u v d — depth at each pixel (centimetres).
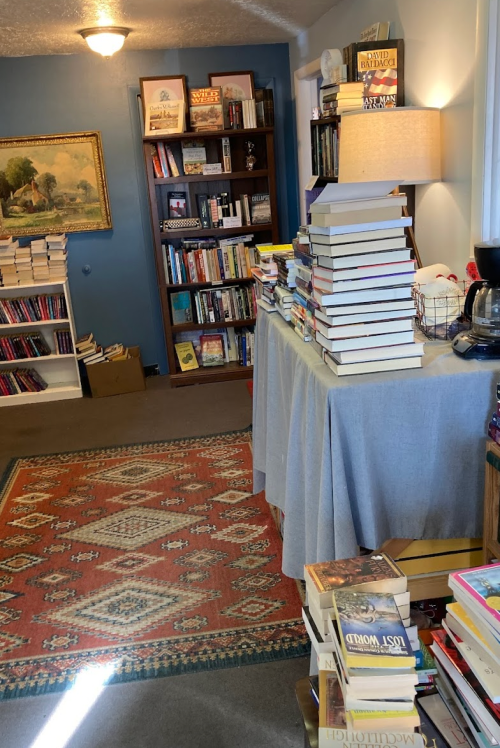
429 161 254
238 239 505
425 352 192
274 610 233
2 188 498
